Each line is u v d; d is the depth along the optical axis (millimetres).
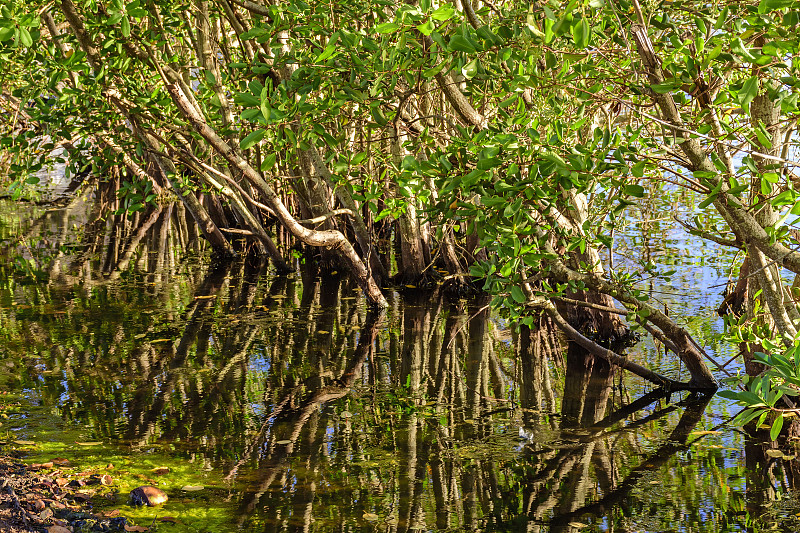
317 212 10586
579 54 4223
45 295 10820
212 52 9562
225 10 8406
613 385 7207
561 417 6367
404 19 4031
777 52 3590
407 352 8359
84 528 4309
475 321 9734
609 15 4246
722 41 3865
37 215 18531
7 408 6383
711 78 4684
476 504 4730
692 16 4566
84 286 11492
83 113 7469
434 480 5102
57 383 7086
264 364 7848
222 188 8812
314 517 4535
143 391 6922
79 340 8578
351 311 10258
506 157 4355
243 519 4496
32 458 5332
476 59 4598
